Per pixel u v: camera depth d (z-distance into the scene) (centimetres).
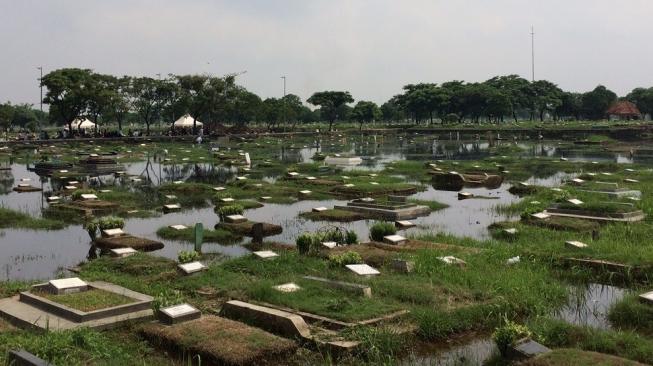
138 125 15725
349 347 1125
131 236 2212
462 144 9125
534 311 1377
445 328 1248
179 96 9544
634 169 4641
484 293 1438
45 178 4528
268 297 1377
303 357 1127
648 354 1098
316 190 3631
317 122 18038
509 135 10381
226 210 2539
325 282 1479
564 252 1841
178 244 2170
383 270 1655
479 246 1983
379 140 9962
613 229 2214
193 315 1259
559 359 1002
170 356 1130
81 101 8381
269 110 11712
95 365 1050
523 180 4294
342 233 2030
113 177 4588
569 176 4469
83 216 2800
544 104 14150
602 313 1393
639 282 1627
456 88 14212
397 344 1165
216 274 1609
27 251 2097
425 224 2550
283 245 2080
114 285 1501
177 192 3647
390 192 3525
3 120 9344
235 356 1073
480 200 3309
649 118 16425
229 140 9019
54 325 1219
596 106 14750
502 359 1109
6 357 1033
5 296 1442
